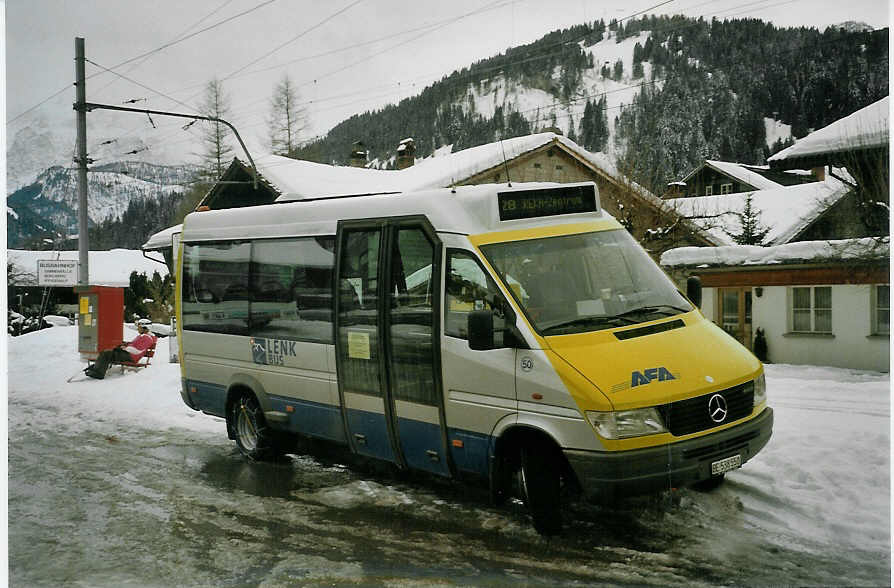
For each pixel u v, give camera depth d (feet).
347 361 24.81
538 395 19.12
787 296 64.85
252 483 26.63
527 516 21.57
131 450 32.94
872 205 69.00
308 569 18.61
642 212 82.94
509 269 20.86
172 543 20.99
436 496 23.93
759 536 19.24
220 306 30.73
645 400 18.11
